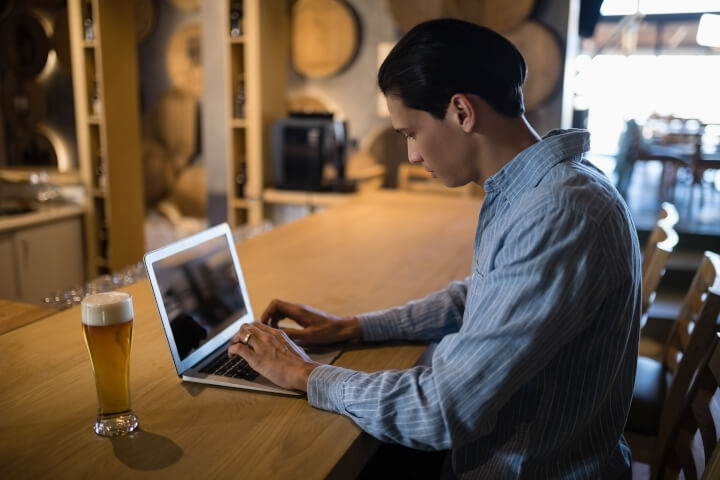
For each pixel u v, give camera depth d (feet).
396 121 3.41
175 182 17.33
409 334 4.47
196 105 16.65
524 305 2.94
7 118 16.31
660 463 4.38
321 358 4.12
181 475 2.73
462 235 7.90
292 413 3.34
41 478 2.69
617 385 3.46
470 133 3.32
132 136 14.11
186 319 3.87
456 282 4.74
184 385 3.65
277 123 12.65
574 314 2.92
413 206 10.02
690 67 32.73
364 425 3.19
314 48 13.64
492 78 3.17
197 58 16.24
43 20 15.67
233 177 13.23
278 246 7.19
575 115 15.19
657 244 6.16
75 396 3.45
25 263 12.13
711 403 4.00
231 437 3.07
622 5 25.79
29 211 12.64
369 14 13.32
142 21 16.29
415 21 12.61
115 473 2.74
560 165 3.22
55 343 4.19
